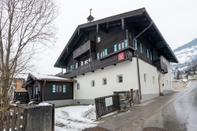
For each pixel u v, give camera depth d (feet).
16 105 18.01
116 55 38.88
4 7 16.21
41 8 17.87
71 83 56.08
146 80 40.06
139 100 32.65
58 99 49.60
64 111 32.48
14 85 17.46
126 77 37.11
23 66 17.38
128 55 35.35
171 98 39.65
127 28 39.47
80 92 52.80
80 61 63.52
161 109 25.04
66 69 76.33
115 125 17.58
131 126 16.94
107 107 23.77
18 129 12.29
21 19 17.06
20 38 17.16
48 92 46.98
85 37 60.39
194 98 36.40
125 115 22.24
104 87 43.01
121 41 41.11
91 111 25.76
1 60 15.70
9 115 13.28
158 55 63.46
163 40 50.98
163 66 53.62
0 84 15.44
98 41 52.39
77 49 61.57
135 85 34.83
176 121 17.81
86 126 17.85
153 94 43.19
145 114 22.08
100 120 20.39
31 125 12.60
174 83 105.40
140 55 42.09
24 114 12.34
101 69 44.93
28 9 17.16
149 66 44.11
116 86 39.32
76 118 22.56
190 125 16.10
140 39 45.16
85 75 51.60
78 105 46.83
